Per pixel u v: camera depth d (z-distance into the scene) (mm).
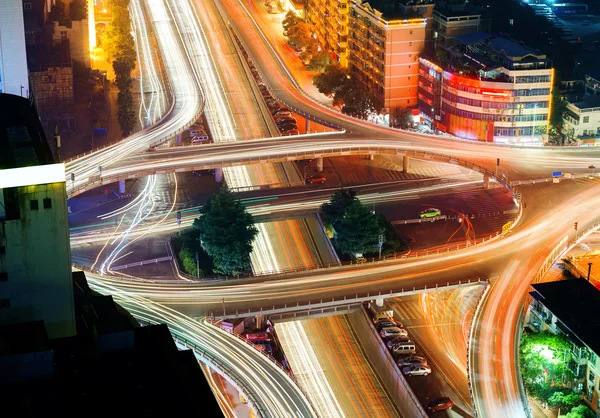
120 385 126500
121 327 145125
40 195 157125
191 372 131750
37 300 161875
